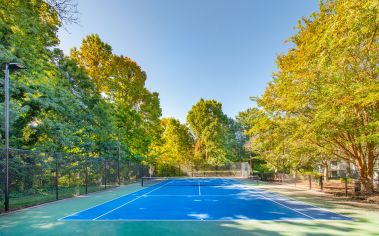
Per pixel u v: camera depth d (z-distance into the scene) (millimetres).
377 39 13391
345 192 19188
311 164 29172
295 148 19484
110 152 30766
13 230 8641
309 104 15914
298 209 12500
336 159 25000
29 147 20281
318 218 10258
